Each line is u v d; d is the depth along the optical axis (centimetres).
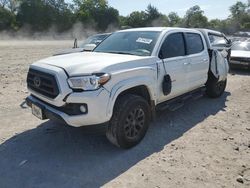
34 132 507
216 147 467
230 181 373
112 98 403
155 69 481
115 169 392
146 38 528
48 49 2639
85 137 489
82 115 389
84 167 395
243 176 386
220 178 379
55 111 409
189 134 516
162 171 390
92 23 7656
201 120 593
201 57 639
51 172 382
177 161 418
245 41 1436
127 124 436
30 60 1645
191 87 618
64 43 4100
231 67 1273
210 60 706
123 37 562
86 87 388
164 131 526
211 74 719
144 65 463
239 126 564
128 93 454
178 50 565
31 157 420
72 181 363
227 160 426
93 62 422
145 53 496
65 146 456
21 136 489
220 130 540
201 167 404
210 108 678
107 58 450
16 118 575
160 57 505
